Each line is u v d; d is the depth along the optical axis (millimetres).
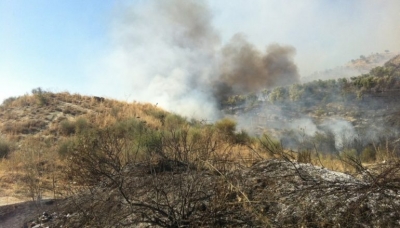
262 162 5141
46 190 7027
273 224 3559
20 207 5996
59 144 13078
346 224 3332
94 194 4730
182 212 3957
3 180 8531
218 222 3748
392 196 3463
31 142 14078
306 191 3805
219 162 4891
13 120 17766
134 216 4172
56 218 5023
